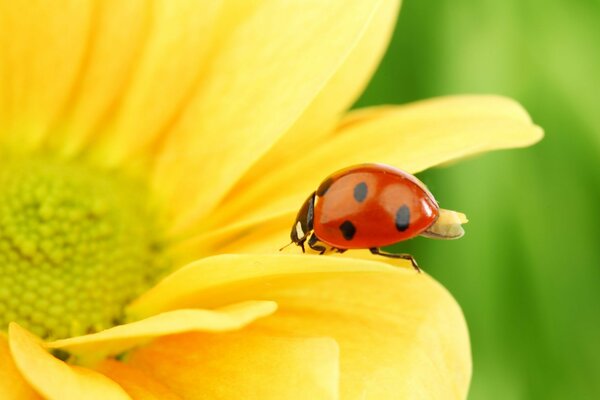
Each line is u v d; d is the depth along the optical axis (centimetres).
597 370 16
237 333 12
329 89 13
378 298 13
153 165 14
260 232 13
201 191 14
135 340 13
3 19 14
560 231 16
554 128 16
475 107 13
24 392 12
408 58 16
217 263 12
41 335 14
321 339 12
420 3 16
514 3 16
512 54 16
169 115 14
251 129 13
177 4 14
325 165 13
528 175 16
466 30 16
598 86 16
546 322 16
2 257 14
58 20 14
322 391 12
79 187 14
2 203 14
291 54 13
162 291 13
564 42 16
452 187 16
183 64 14
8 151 14
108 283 14
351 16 13
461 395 12
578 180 16
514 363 16
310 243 12
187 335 13
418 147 13
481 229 16
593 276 16
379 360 13
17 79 14
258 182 13
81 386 12
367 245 12
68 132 14
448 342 13
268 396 12
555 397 16
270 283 12
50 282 14
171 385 12
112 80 14
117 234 14
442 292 13
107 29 14
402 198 12
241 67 13
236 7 13
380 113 14
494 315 16
